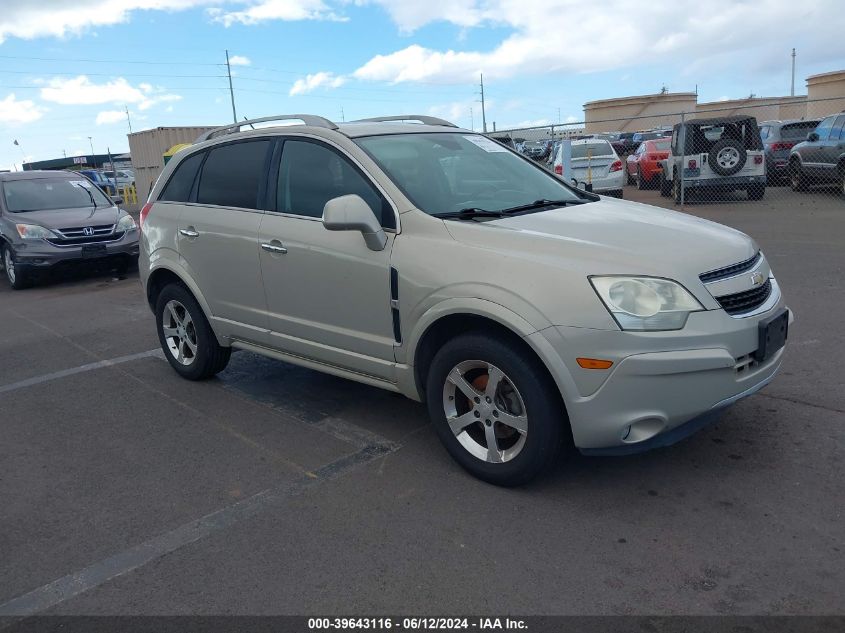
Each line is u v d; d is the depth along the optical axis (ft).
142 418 16.96
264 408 17.15
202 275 17.53
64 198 40.40
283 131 15.93
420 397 13.58
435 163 14.88
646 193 64.64
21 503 13.07
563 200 15.23
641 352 10.73
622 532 10.99
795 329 20.36
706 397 11.09
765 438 13.79
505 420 12.13
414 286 12.70
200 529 11.81
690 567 10.05
